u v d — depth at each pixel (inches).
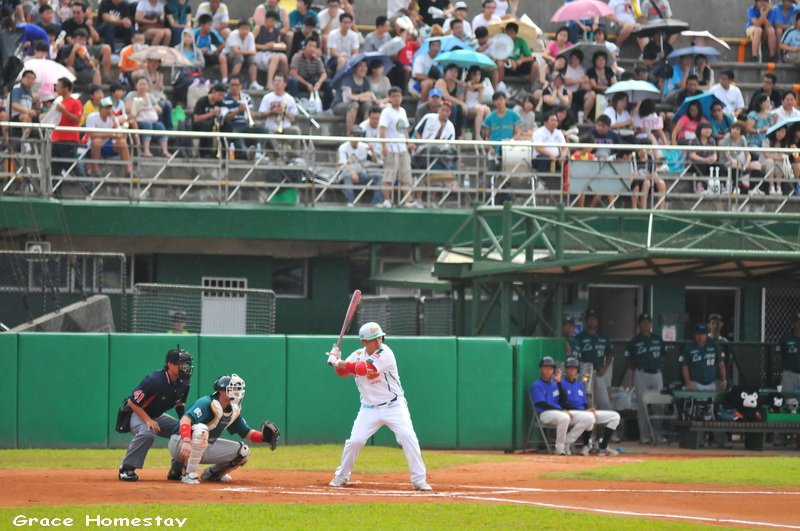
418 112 3196.4
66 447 2417.6
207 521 1274.6
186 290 2849.4
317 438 2522.1
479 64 3265.3
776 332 3464.6
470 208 3078.2
